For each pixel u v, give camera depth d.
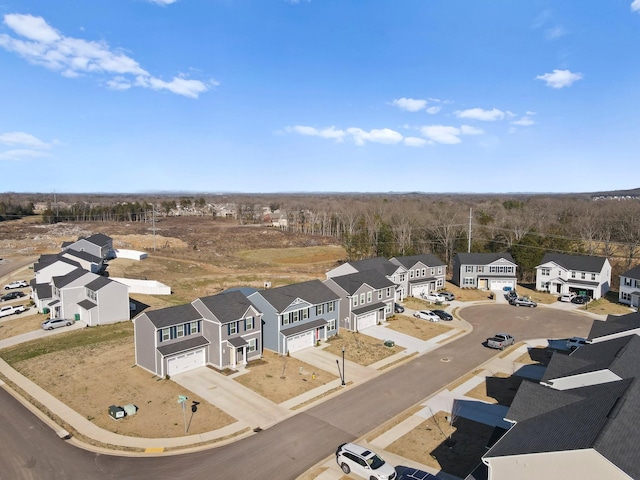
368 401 32.34
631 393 20.62
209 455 25.30
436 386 35.12
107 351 41.66
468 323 53.44
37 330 48.25
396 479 22.77
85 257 71.56
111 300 51.12
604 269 67.38
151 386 34.22
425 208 135.75
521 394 23.17
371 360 40.69
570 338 47.34
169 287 68.31
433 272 70.81
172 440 26.77
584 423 18.98
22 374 36.34
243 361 38.78
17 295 62.25
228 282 75.69
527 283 79.81
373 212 126.56
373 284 52.78
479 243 88.75
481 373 37.91
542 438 19.08
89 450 25.67
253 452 25.61
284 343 41.44
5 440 26.64
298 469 24.00
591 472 16.66
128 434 27.41
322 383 35.38
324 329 45.97
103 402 31.55
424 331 50.00
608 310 59.31
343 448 24.33
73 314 52.00
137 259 88.06
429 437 27.36
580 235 93.25
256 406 31.25
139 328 37.62
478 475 21.53
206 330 38.78
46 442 26.41
